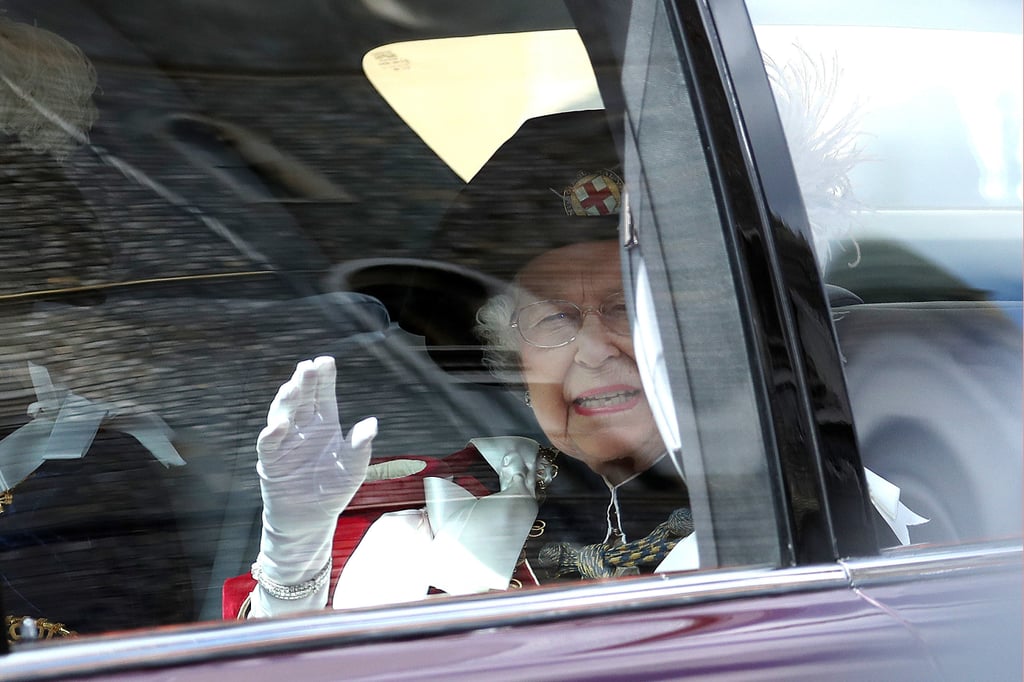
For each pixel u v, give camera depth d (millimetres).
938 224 6012
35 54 4668
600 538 4645
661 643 4203
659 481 4766
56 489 4176
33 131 4637
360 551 4406
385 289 4816
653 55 5117
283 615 3959
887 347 5469
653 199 4992
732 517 4664
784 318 4781
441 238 4910
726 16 5137
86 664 3602
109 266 4586
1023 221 6320
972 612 4719
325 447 4500
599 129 5191
